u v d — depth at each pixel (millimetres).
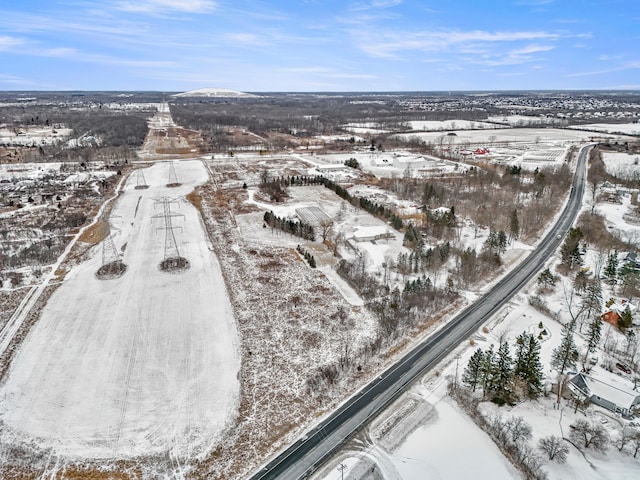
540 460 37031
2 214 99125
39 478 35312
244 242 86312
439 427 41375
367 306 62375
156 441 39094
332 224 93438
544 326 58781
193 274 71938
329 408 43500
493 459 37906
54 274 71062
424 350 53125
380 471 36344
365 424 41375
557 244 87562
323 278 71250
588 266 76062
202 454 37812
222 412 42500
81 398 44125
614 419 42031
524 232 92812
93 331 55500
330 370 48062
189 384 46375
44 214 99562
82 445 38562
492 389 45281
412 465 37031
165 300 63406
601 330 56812
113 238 86562
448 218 90375
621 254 78812
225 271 73438
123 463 36875
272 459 37406
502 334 56312
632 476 35625
